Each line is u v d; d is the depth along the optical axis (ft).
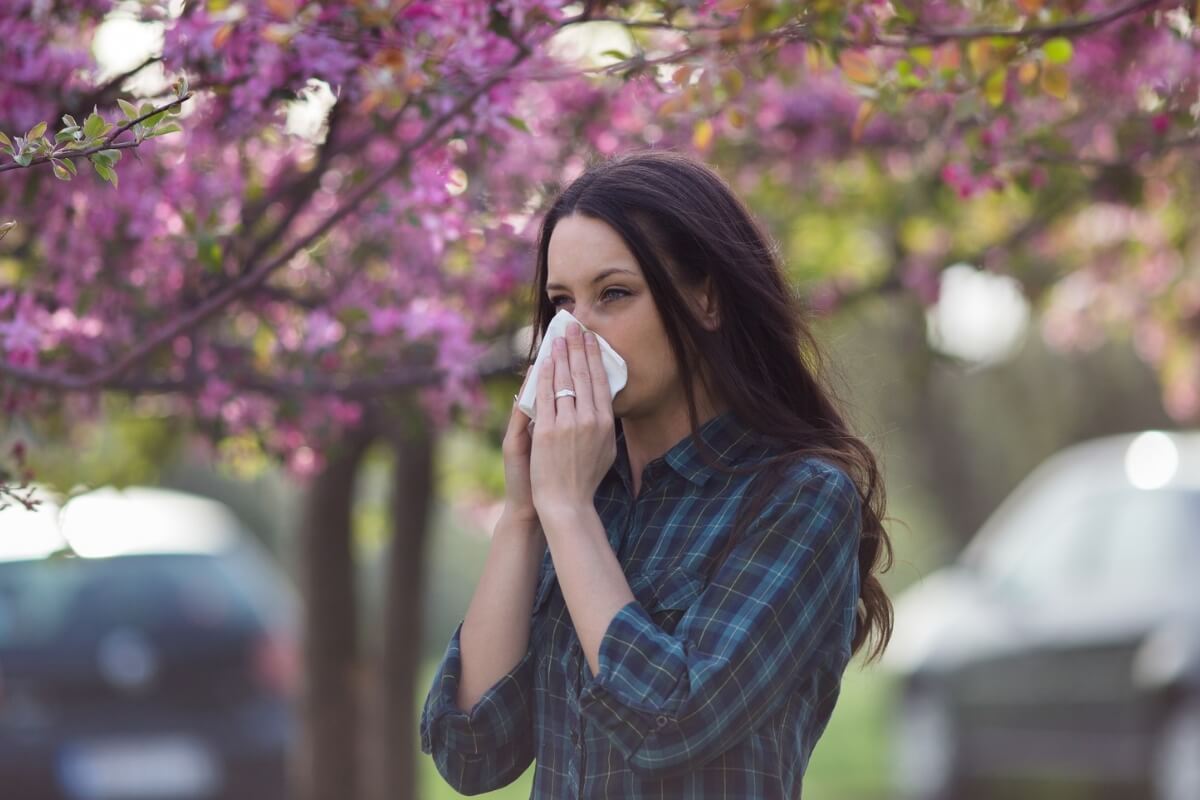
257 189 14.28
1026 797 34.73
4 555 31.60
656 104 14.26
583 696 9.29
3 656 30.58
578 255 10.18
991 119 14.80
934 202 20.44
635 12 14.15
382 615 23.70
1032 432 76.74
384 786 23.47
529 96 15.35
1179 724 30.04
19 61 12.91
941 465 74.28
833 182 22.27
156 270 14.58
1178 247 23.58
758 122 18.57
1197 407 29.91
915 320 23.73
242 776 31.48
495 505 25.36
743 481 10.13
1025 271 23.35
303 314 15.87
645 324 10.12
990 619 35.63
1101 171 18.94
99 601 31.55
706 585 9.84
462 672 10.67
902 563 12.16
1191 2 13.67
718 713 9.20
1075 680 32.60
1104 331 29.53
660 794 9.56
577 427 9.90
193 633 31.86
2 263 14.69
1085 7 15.17
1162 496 33.55
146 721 31.12
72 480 18.56
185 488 72.64
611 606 9.50
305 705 23.32
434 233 13.99
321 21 12.66
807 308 11.41
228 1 12.10
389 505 23.61
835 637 9.95
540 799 10.14
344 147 14.20
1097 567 33.91
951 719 35.81
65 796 30.30
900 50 13.87
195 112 13.51
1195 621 30.53
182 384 14.87
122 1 13.20
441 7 12.50
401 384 15.49
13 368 13.23
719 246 10.29
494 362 17.01
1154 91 16.93
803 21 12.95
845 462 10.36
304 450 16.44
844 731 53.16
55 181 13.42
